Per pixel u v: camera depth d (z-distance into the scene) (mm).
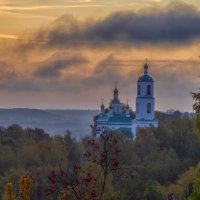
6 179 146000
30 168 171750
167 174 168750
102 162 47531
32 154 185000
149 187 116438
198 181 47312
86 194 47906
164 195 127750
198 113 50688
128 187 109562
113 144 47594
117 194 83688
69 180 47938
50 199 90312
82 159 179250
